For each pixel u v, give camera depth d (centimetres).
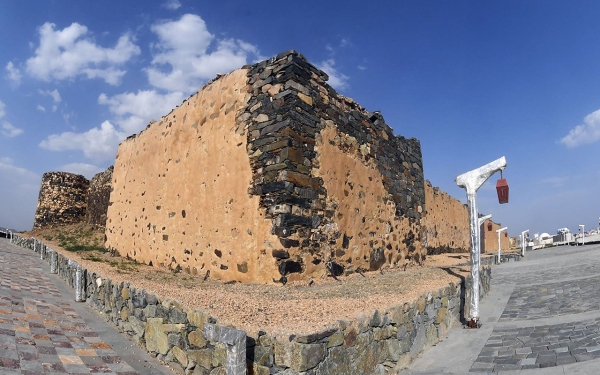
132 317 567
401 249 1016
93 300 728
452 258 1453
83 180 2522
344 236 795
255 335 349
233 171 762
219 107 829
